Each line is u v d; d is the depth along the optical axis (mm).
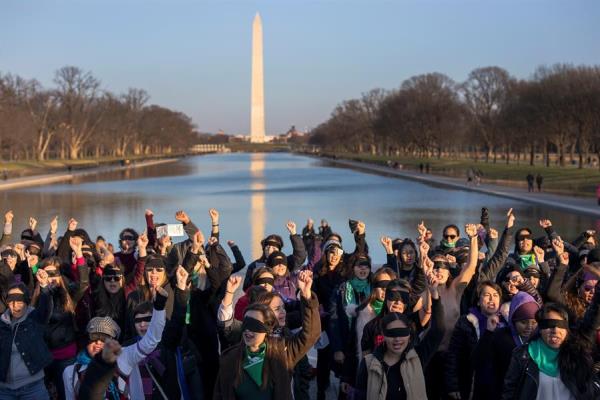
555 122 91062
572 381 6461
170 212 48000
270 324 6758
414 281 9523
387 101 158125
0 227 39375
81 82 150125
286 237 35031
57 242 15344
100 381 6215
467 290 10500
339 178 97125
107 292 9570
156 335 7281
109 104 175000
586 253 11805
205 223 41375
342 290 9539
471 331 8344
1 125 112375
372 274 9609
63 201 57656
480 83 129750
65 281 10031
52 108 140375
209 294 9250
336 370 9805
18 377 8234
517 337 7809
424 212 47875
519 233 12203
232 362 6812
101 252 12391
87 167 128875
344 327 9383
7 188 75438
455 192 68750
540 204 53406
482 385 7840
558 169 92188
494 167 104625
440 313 7551
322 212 47969
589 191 63062
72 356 9320
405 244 11656
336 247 10984
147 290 9547
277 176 103375
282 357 6859
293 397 7320
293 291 10883
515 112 101000
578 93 86875
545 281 11250
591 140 93250
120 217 44844
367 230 38000
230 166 149250
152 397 7605
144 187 76750
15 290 8266
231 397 6750
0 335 8273
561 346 6555
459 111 133875
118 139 191250
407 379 6949
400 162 132375
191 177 100500
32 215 46281
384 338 7227
